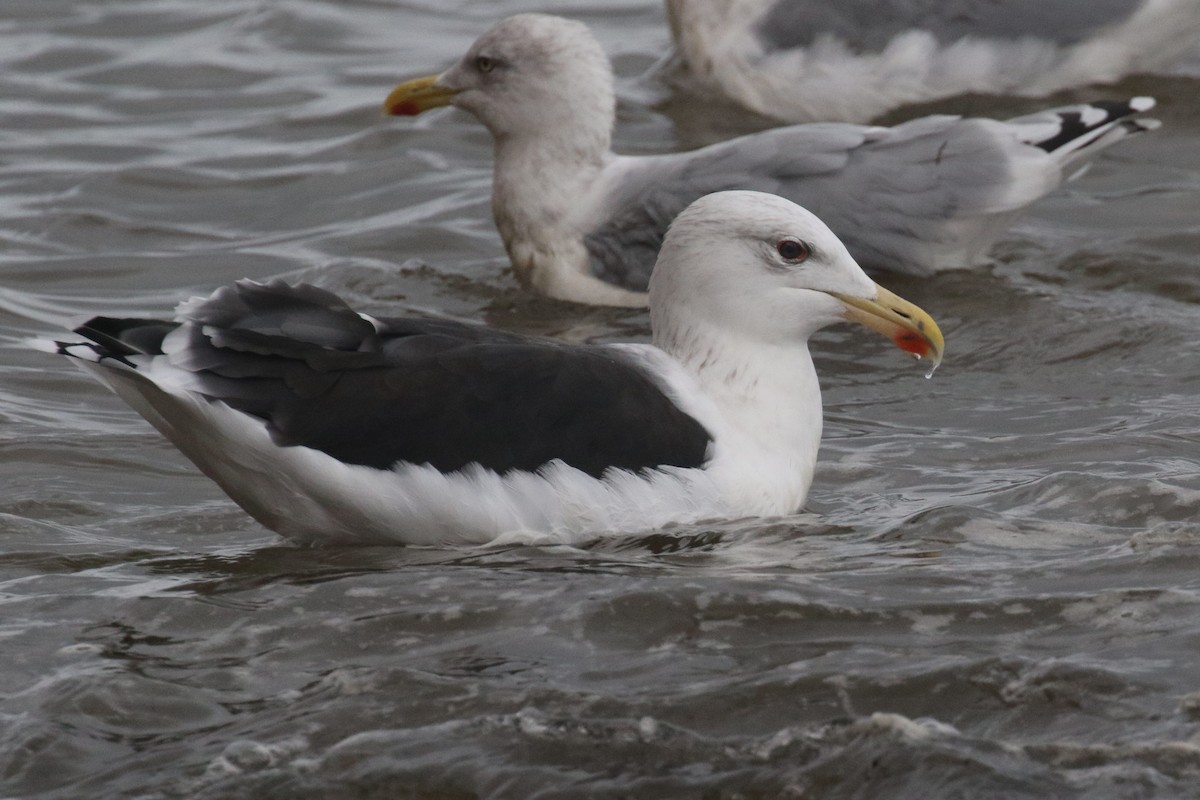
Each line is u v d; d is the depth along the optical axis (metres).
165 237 18.12
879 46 20.47
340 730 8.60
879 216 16.22
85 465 12.63
